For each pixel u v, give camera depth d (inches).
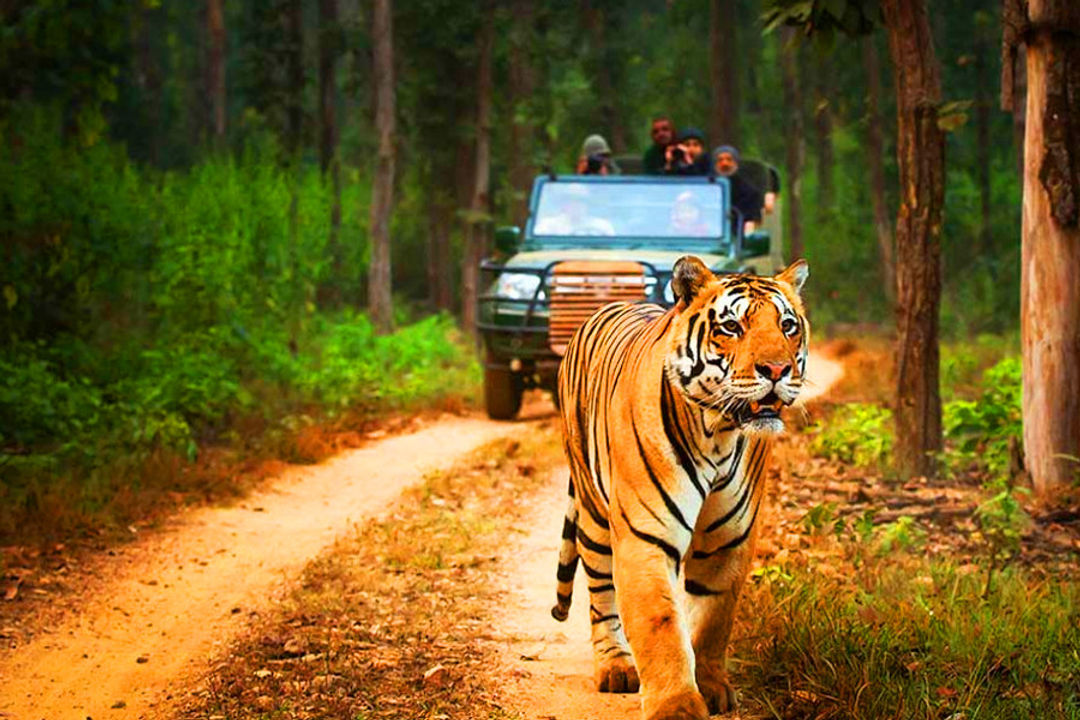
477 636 283.9
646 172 708.7
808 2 406.6
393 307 1117.1
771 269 657.6
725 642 224.2
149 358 551.8
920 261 422.9
